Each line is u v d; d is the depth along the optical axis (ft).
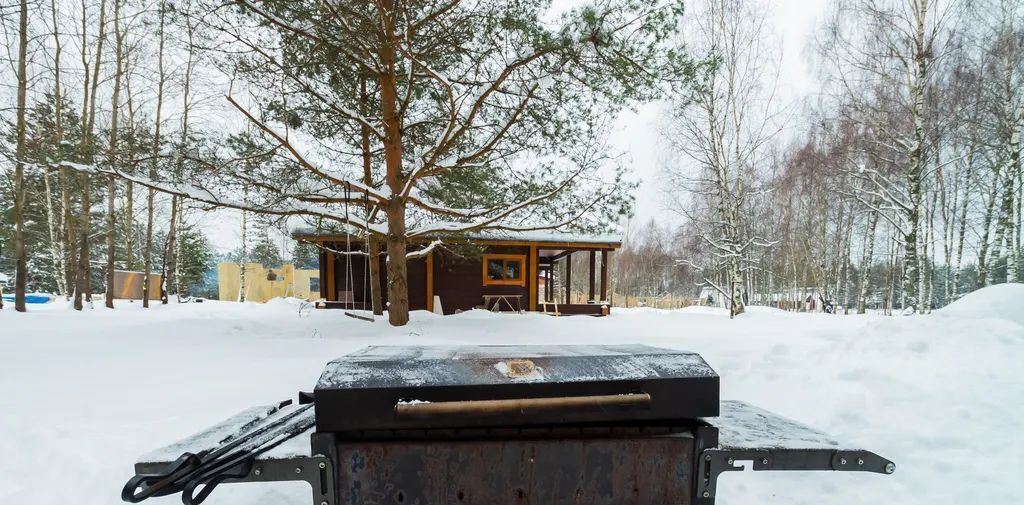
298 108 26.21
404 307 28.14
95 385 13.09
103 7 46.11
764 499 7.03
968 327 14.33
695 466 4.20
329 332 24.98
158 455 4.05
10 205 61.72
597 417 3.94
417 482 3.94
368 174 32.14
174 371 14.92
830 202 73.15
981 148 53.93
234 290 85.56
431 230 28.96
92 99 46.80
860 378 12.33
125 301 67.82
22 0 36.65
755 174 65.67
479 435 4.04
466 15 25.61
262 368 15.31
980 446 8.39
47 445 8.46
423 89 28.68
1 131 28.43
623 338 23.67
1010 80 45.93
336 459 3.90
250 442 4.42
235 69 24.02
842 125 51.44
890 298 81.46
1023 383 10.75
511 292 47.88
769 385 12.89
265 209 25.98
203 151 25.12
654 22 22.08
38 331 24.30
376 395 3.84
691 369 4.24
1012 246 44.96
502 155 28.76
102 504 6.70
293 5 23.43
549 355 4.51
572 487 4.06
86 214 47.60
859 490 7.18
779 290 112.06
